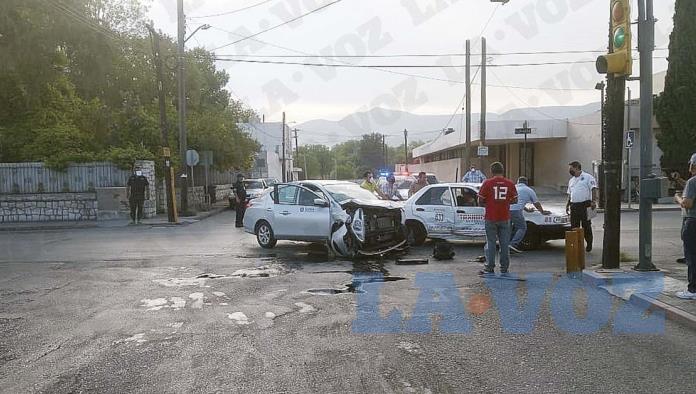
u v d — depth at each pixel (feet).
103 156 80.94
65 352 20.35
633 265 33.86
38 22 76.43
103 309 26.66
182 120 86.02
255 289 30.58
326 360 18.93
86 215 80.23
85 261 41.65
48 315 25.70
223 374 17.81
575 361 18.67
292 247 47.39
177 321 24.23
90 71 86.38
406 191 80.33
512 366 18.25
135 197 73.72
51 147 81.92
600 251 42.50
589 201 41.60
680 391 16.19
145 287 31.68
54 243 54.19
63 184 80.79
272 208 45.70
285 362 18.80
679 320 22.91
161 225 73.05
